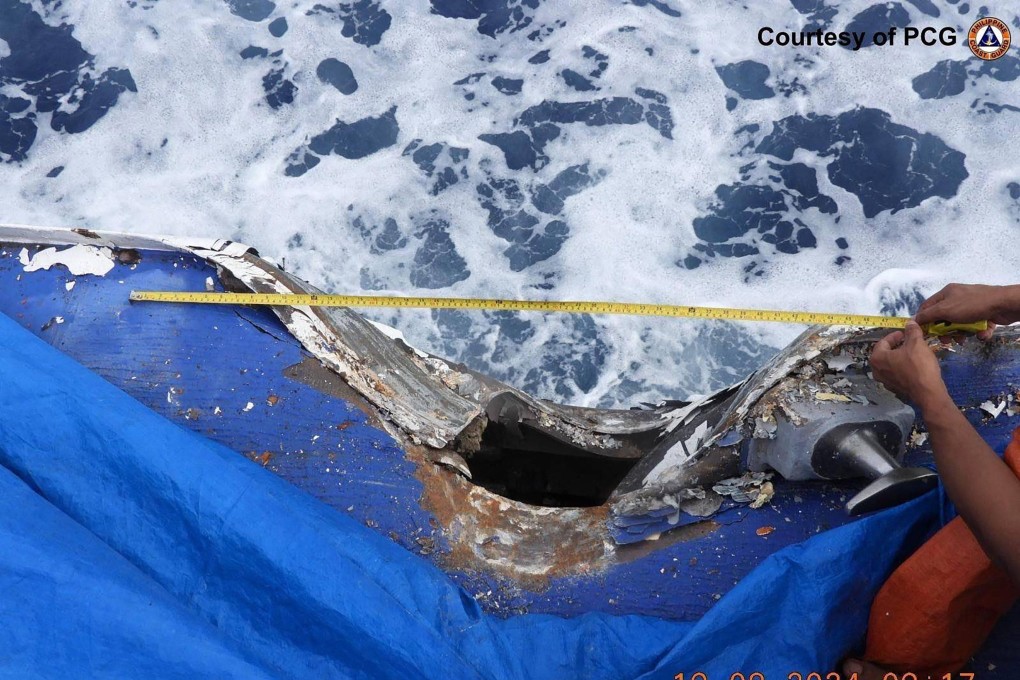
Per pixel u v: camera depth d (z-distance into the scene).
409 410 2.55
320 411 2.49
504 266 4.37
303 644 2.06
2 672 1.82
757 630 2.12
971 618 2.00
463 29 4.91
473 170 4.57
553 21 4.90
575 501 3.03
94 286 2.63
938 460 1.69
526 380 4.16
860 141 4.54
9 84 4.75
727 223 4.43
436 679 2.00
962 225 4.34
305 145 4.65
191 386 2.51
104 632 1.88
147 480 2.15
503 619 2.22
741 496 2.37
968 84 4.63
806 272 4.29
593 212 4.46
